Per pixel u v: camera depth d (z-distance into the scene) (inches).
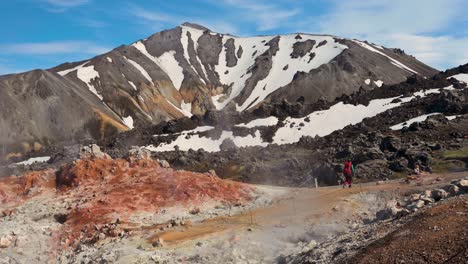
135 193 1633.9
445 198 957.2
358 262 742.5
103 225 1406.3
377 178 2775.6
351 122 5177.2
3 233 1290.6
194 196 1652.3
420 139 3732.8
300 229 1258.0
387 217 1083.9
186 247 1192.2
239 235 1239.5
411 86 5708.7
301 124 5438.0
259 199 1675.7
